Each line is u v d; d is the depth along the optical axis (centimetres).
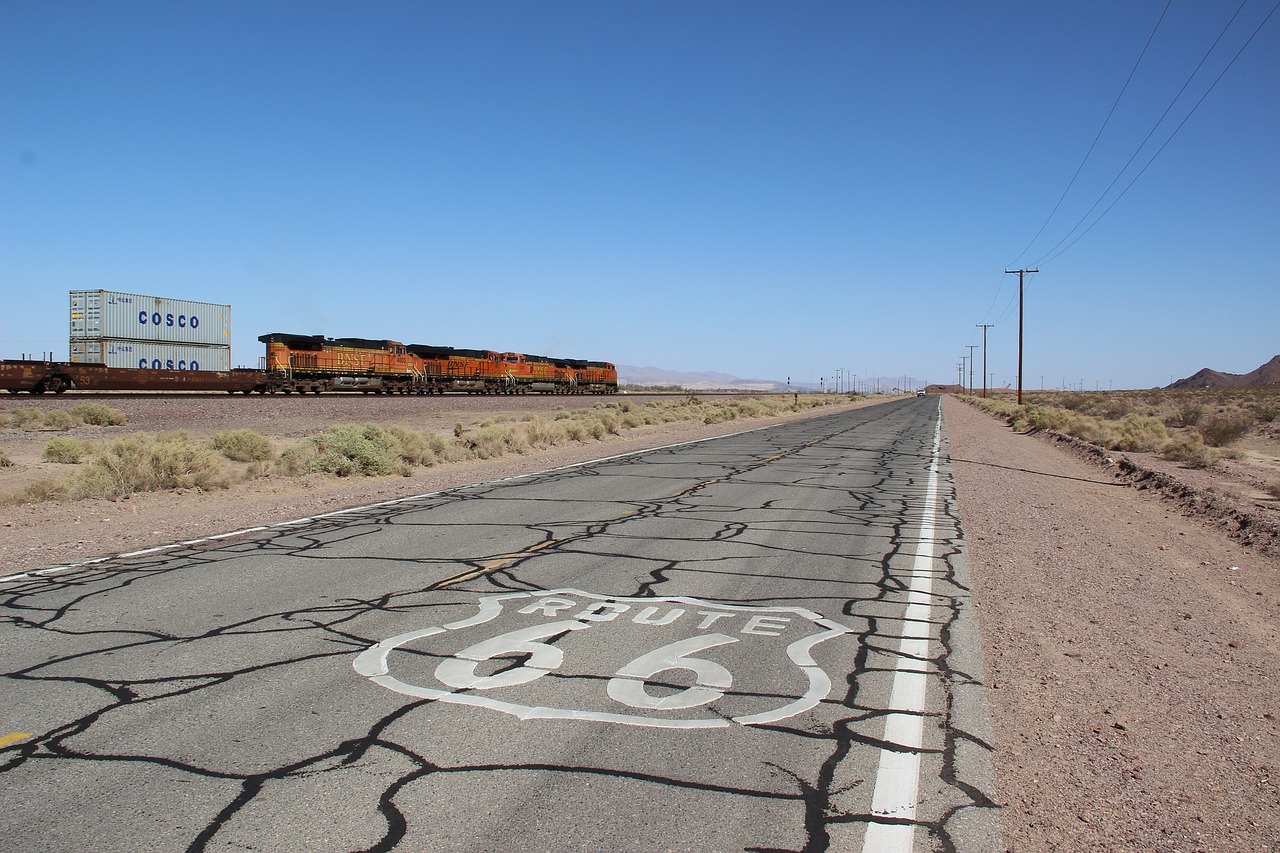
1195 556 1209
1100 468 2664
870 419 6278
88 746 480
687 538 1200
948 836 394
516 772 450
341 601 823
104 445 2483
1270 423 4659
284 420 4216
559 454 2830
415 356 7538
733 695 573
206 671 612
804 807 418
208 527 1292
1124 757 491
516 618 765
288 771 449
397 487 1845
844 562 1050
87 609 789
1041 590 928
